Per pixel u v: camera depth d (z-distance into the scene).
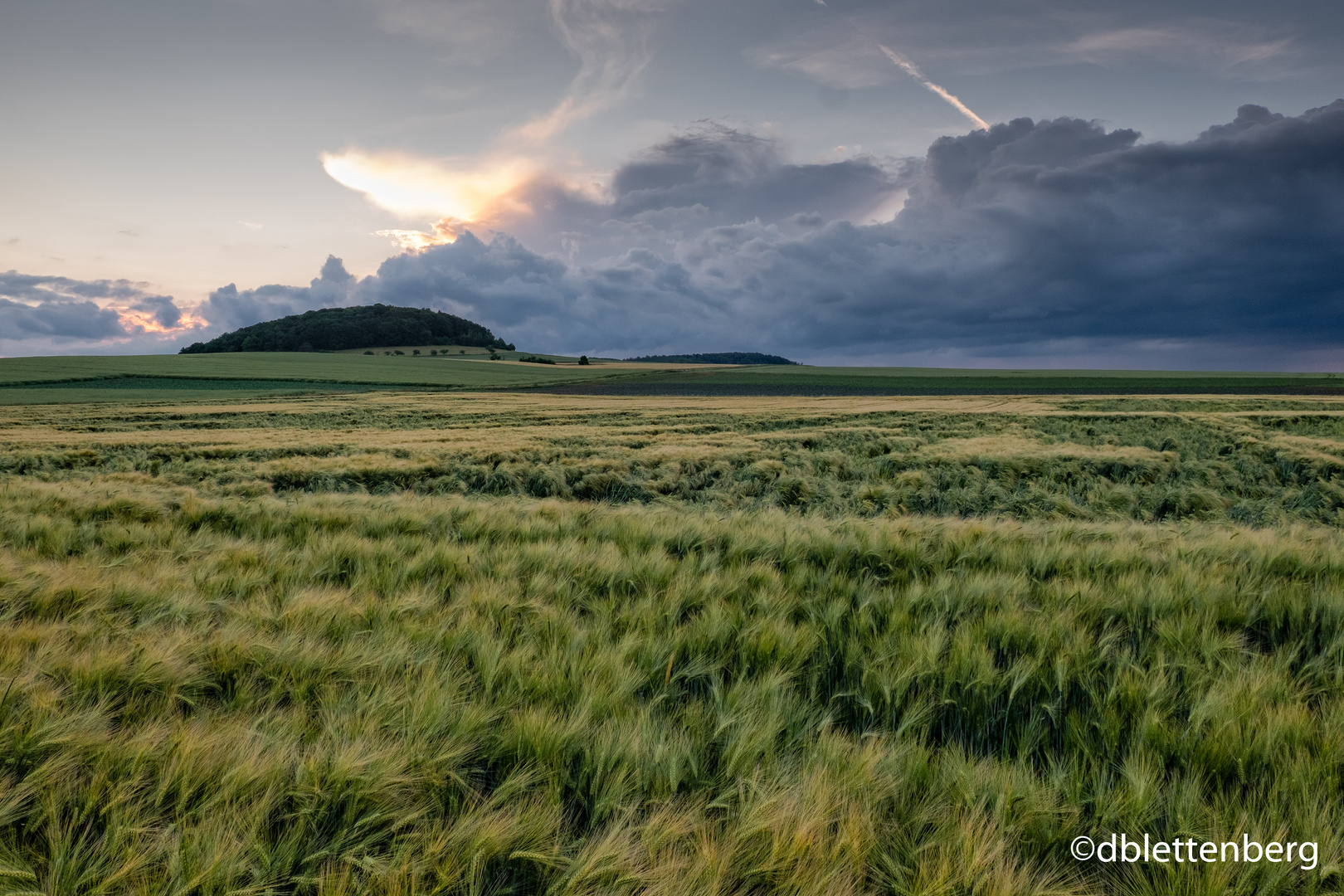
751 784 1.85
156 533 5.21
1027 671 2.54
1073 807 1.84
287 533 5.45
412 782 1.91
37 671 2.30
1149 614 3.35
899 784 1.94
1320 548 4.61
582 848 1.76
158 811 1.75
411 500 7.44
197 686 2.47
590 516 6.45
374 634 2.87
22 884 1.53
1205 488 11.59
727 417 29.98
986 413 30.16
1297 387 79.19
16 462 13.80
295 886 1.64
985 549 4.68
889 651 2.80
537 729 2.11
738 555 4.62
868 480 12.45
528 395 65.88
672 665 2.76
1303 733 2.07
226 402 51.03
